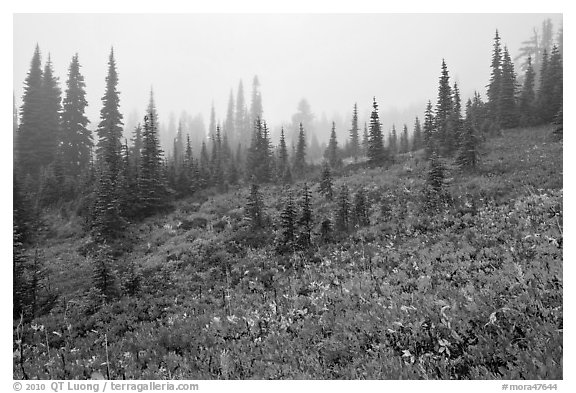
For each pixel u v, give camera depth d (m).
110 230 24.12
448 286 9.80
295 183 34.50
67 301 15.96
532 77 43.41
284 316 11.05
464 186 20.50
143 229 25.88
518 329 6.96
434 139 34.47
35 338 12.76
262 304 12.73
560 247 10.33
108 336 12.52
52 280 18.53
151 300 15.12
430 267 11.80
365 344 8.23
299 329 9.90
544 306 7.35
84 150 43.44
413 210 19.25
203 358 9.42
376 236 17.34
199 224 25.69
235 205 29.02
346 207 20.19
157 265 19.41
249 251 19.34
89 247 23.14
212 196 33.06
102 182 25.25
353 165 36.66
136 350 10.97
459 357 6.64
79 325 13.68
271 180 37.09
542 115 37.62
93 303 15.16
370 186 25.66
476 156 24.50
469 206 17.31
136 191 29.20
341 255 16.09
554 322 6.76
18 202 25.89
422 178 24.81
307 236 18.98
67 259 21.56
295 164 43.66
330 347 8.40
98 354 10.84
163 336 11.35
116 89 45.19
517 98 40.78
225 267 17.88
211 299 14.39
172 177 35.31
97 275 16.17
